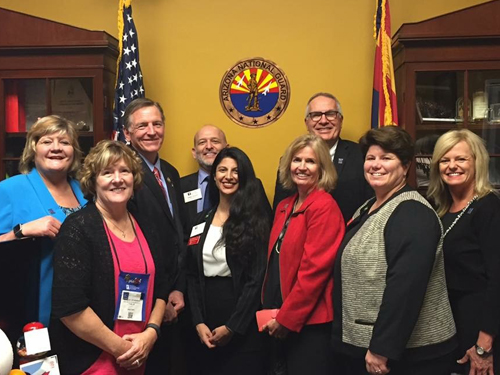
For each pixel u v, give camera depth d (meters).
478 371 2.21
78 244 1.92
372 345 1.88
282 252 2.43
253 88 3.58
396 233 1.92
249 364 2.56
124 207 2.10
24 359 1.82
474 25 3.02
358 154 3.06
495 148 3.09
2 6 3.65
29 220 2.21
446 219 2.40
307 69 3.56
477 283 2.26
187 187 3.38
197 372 2.72
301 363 2.33
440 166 2.40
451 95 3.11
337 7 3.53
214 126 3.41
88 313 1.91
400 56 3.23
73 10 3.64
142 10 3.61
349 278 2.04
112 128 3.36
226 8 3.58
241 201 2.59
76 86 3.26
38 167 2.29
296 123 3.57
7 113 3.26
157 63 3.62
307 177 2.45
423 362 1.93
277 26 3.56
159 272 2.18
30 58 3.23
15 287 1.92
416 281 1.84
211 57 3.60
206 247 2.63
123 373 2.02
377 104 3.26
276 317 2.34
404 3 3.51
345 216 2.95
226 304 2.58
